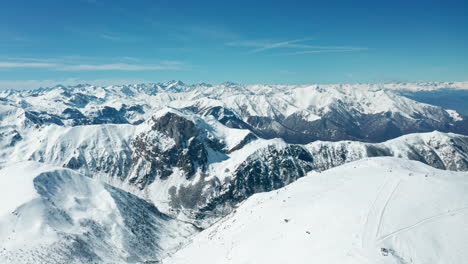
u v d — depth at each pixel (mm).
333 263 66875
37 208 148875
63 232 144500
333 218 87188
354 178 119812
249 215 130125
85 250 141625
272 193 164875
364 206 89000
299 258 74312
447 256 67125
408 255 67500
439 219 79375
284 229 94250
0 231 131625
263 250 87438
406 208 85188
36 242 130625
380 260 63969
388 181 106625
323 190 114375
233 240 110312
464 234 73125
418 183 101312
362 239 72938
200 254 120312
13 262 117125
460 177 114312
